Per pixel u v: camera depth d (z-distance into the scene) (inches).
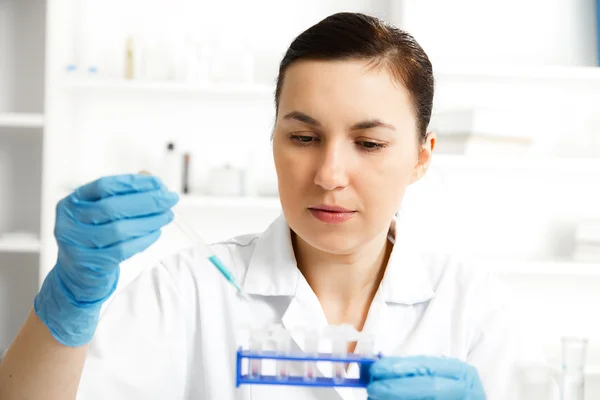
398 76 43.9
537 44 120.3
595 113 121.2
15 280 123.3
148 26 121.7
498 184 123.0
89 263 39.4
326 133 43.1
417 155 48.1
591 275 121.8
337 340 37.7
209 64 116.4
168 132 123.0
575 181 123.0
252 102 122.6
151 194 40.3
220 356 51.8
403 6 118.0
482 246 123.0
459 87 121.4
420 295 53.1
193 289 53.1
